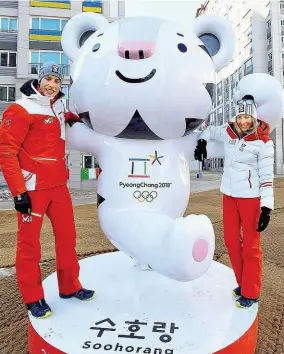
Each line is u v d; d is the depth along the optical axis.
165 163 2.64
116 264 3.22
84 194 15.45
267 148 2.52
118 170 2.63
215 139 2.79
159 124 2.50
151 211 2.55
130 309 2.45
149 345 2.04
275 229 6.64
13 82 19.91
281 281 3.97
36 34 19.98
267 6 34.69
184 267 2.28
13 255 5.15
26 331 2.89
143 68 2.38
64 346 2.03
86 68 2.56
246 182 2.56
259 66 34.62
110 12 20.69
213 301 2.56
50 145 2.43
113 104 2.43
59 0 20.09
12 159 2.26
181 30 2.69
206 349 2.00
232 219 2.67
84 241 5.82
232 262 2.70
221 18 2.92
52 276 3.07
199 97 2.54
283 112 2.92
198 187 18.41
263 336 2.79
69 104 2.97
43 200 2.41
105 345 2.04
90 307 2.47
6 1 19.89
